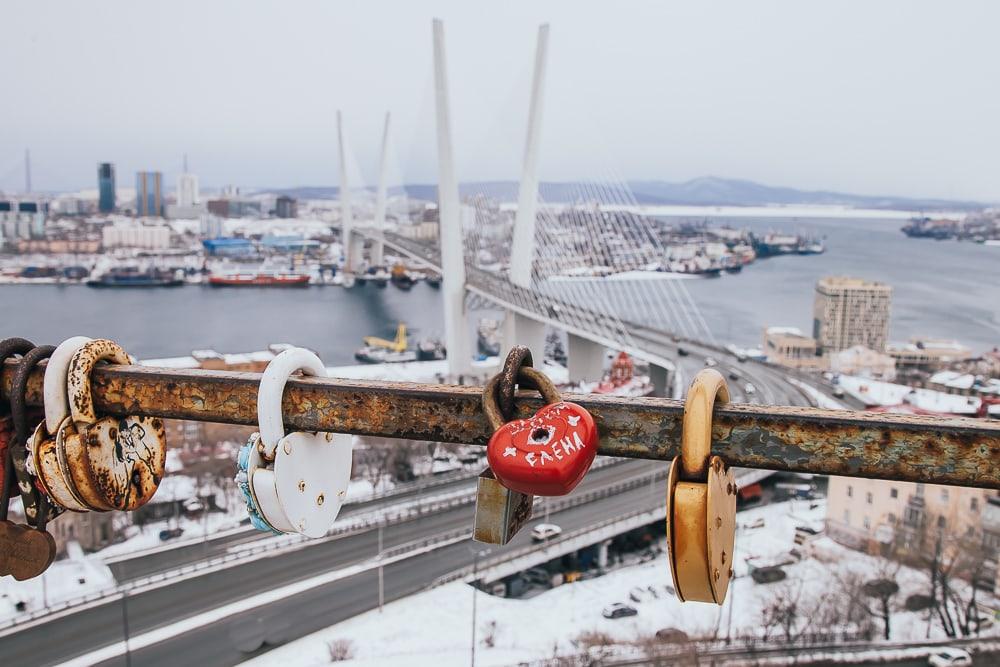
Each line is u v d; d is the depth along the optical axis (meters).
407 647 33.97
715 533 1.76
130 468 2.38
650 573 43.56
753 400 65.06
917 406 70.62
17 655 32.41
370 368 100.31
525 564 41.06
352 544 42.84
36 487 2.35
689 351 76.44
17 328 124.31
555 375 80.38
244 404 2.23
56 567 40.25
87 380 2.27
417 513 46.88
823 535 45.41
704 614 38.69
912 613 38.22
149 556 42.19
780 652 35.59
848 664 34.84
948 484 1.84
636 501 47.56
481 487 1.95
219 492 49.12
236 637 34.09
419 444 56.31
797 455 1.90
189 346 116.56
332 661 32.84
